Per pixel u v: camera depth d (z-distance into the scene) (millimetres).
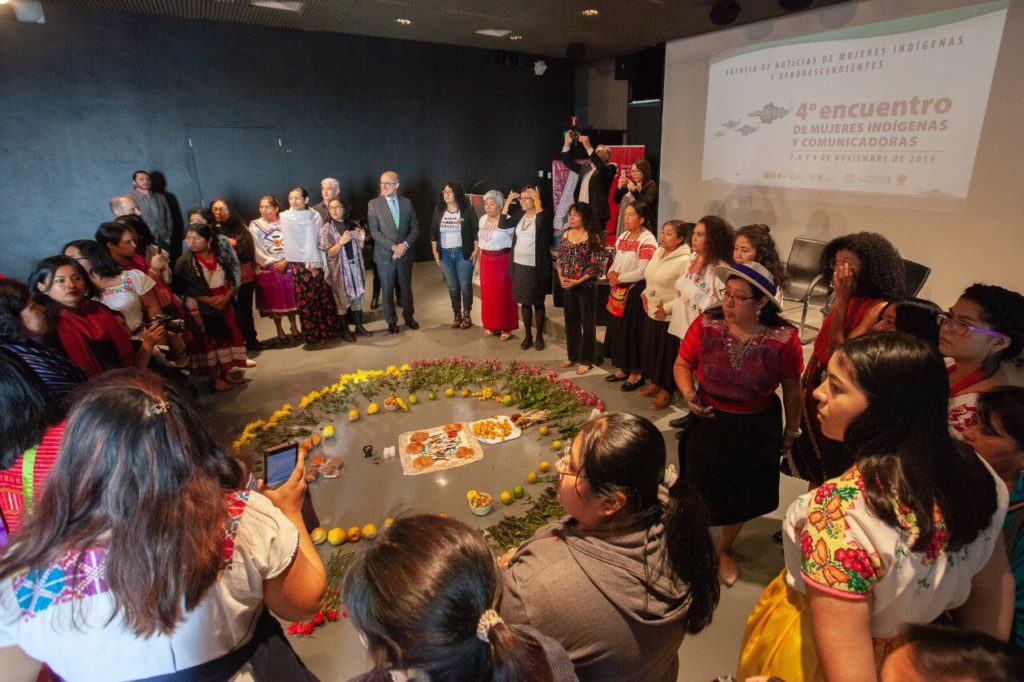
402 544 729
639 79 7453
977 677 551
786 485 2814
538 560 1025
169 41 6074
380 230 5008
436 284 7078
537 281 4547
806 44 4895
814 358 2072
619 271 3840
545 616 955
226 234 4559
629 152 6977
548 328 5195
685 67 6176
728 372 1962
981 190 3971
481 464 2977
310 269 4777
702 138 6094
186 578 865
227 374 4117
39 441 1432
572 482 1035
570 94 9008
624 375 4062
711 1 4855
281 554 1042
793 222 5289
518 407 3605
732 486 2055
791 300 4523
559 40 7016
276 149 6941
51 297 2357
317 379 4273
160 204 6242
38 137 5781
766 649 1101
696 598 1032
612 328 3975
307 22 6184
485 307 4965
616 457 994
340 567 2240
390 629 678
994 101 3809
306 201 4754
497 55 7969
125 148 6152
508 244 4773
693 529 1028
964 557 908
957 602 942
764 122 5383
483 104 8234
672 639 1011
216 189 6707
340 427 3422
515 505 2631
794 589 1082
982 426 1167
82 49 5734
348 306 4996
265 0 5246
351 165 7480
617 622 951
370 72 7266
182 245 6613
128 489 843
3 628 877
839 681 842
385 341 5070
